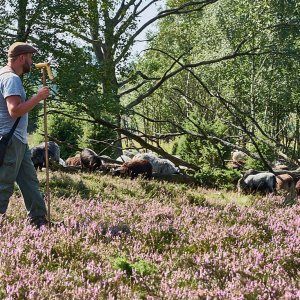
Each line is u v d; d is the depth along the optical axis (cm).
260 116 4462
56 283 474
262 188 1755
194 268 579
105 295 468
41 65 758
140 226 779
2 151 696
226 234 753
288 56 3438
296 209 1156
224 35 4300
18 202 934
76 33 2333
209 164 2448
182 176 2023
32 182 748
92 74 2220
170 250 676
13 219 760
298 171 2227
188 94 5953
